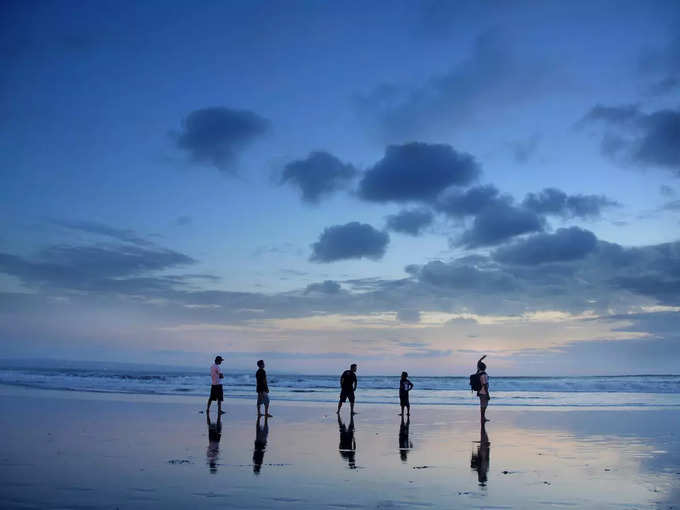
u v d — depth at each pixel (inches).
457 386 2031.3
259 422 687.1
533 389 1836.9
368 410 927.7
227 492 304.3
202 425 638.5
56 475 342.6
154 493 298.4
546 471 384.8
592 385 1905.8
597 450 487.5
